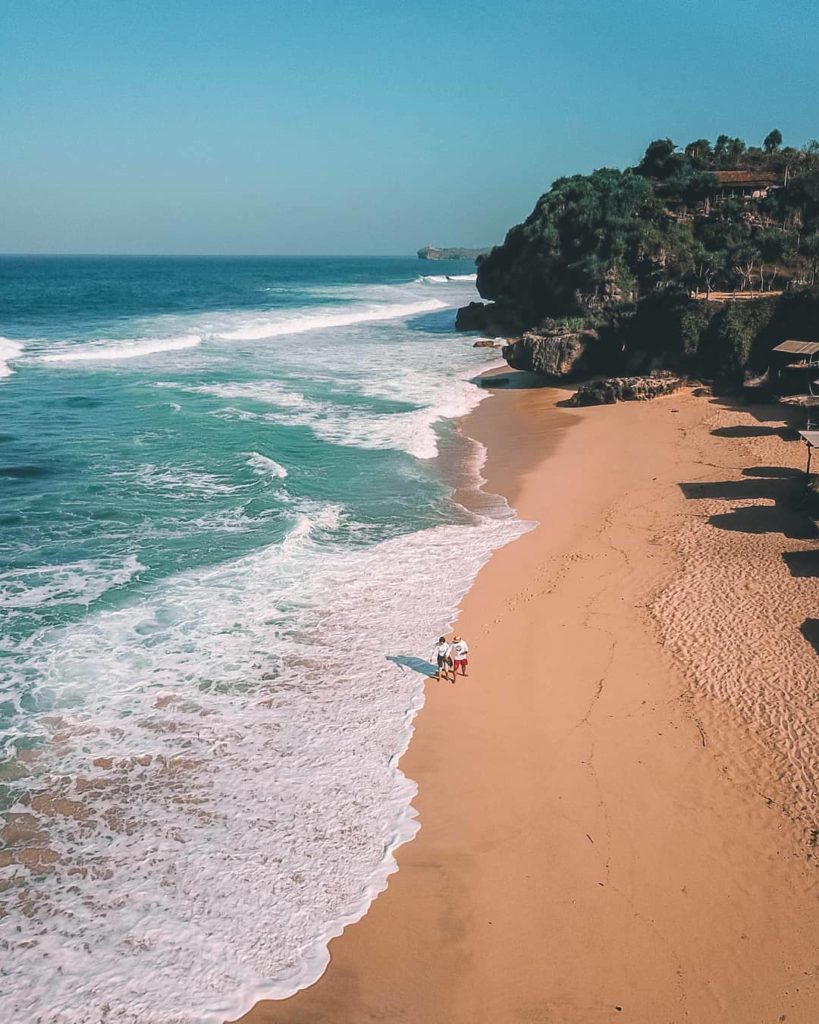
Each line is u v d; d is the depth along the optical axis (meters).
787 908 11.02
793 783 13.21
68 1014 9.55
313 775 13.63
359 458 31.22
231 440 32.28
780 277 52.38
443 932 10.77
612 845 12.20
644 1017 9.65
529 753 14.26
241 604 19.12
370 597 19.80
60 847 11.95
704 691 15.72
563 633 18.14
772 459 29.80
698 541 22.72
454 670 16.55
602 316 48.03
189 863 11.75
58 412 36.03
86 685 15.73
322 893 11.34
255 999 9.82
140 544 22.09
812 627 17.66
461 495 27.52
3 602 18.58
